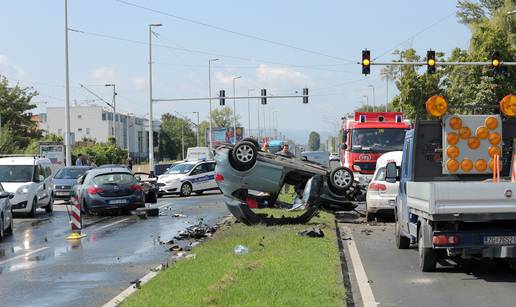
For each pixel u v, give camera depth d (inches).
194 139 5826.8
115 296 358.0
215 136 3491.6
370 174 995.3
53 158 1648.6
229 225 673.6
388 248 540.1
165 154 5467.5
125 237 641.6
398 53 2012.8
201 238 616.1
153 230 698.8
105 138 5093.5
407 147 493.4
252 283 341.1
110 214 919.7
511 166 457.4
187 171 1362.0
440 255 434.0
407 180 486.9
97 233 683.4
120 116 5354.3
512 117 452.4
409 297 347.6
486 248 386.3
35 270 456.1
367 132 1003.9
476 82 1769.2
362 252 517.7
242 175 657.6
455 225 391.2
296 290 324.8
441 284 383.9
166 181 1331.2
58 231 721.6
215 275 372.8
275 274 367.9
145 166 2591.0
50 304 343.3
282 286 333.1
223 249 493.7
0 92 2763.3
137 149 5659.5
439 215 380.8
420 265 427.2
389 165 529.3
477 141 451.5
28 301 352.5
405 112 1988.2
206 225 719.1
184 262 439.5
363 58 1178.0
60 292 374.6
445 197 377.1
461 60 1781.5
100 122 5108.3
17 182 921.5
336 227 647.8
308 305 293.6
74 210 665.6
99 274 431.5
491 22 1988.2
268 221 647.8
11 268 468.1
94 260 495.2
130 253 528.7
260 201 721.6
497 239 385.7
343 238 603.5
